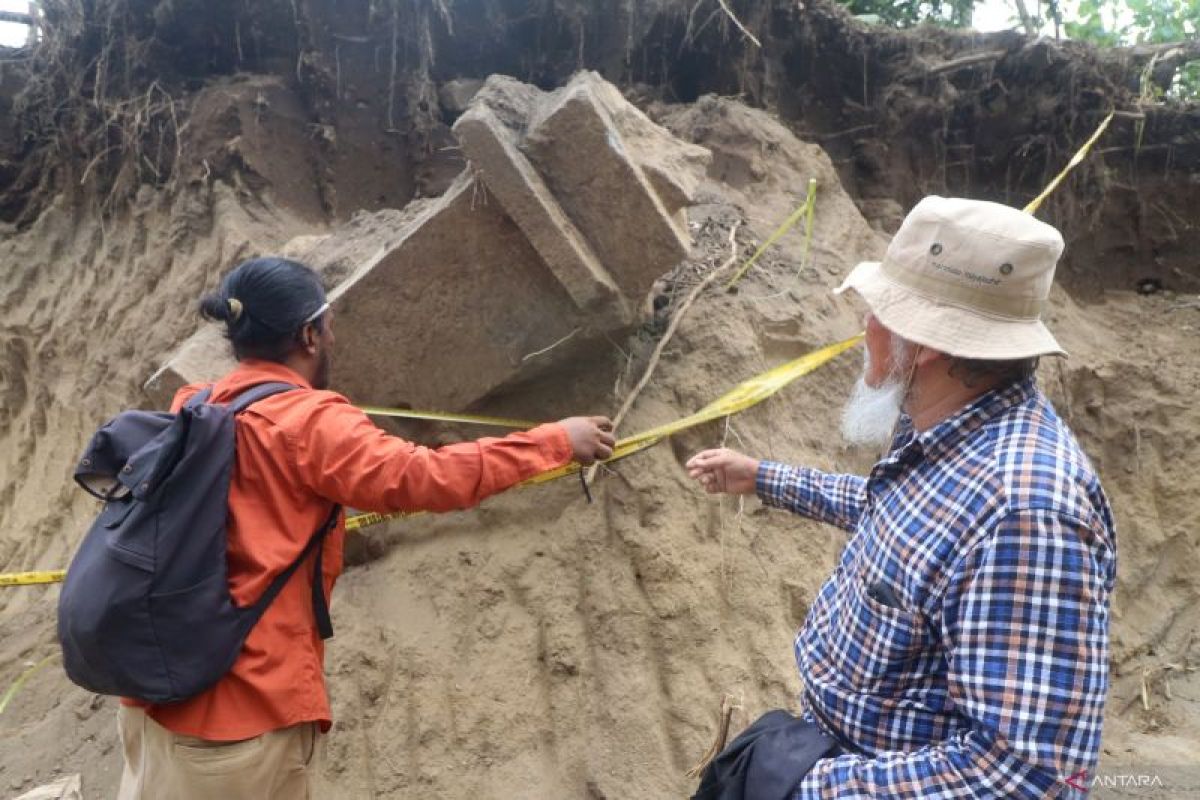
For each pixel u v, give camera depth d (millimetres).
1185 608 5172
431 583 3289
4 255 6188
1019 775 1438
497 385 3238
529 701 3107
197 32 5371
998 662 1459
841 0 7340
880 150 5848
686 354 3555
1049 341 1640
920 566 1592
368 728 3105
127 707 2207
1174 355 5844
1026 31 7020
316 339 2324
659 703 3102
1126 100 6211
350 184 5469
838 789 1610
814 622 1908
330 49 5395
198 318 4734
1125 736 4438
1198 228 6434
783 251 4246
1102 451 5512
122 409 4988
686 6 5352
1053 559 1452
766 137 4910
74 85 5758
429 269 3062
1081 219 6266
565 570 3236
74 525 5129
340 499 2123
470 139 2828
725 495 3400
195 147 5199
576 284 2930
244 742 2062
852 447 3859
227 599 2018
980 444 1627
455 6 5535
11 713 3994
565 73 5609
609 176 2887
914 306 1686
